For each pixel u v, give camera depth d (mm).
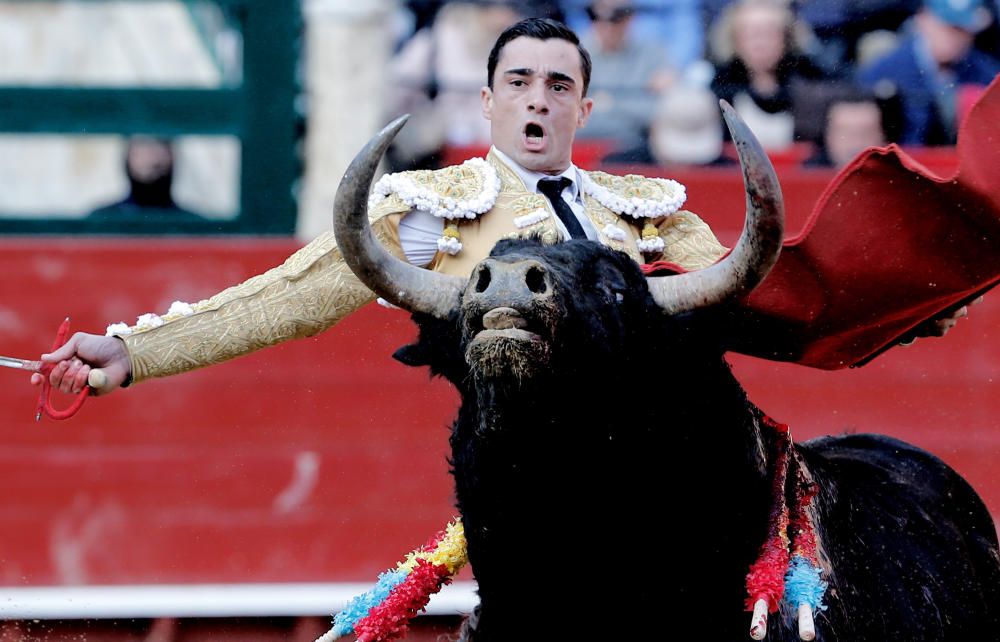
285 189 25859
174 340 10516
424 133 25906
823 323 10273
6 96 26078
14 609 18828
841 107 24984
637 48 25234
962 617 10852
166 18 31203
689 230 11109
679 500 9281
